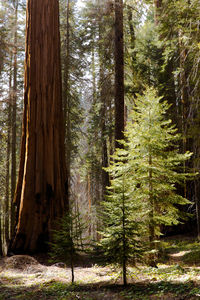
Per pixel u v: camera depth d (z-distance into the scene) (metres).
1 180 19.86
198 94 9.70
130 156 7.84
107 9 14.09
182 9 9.81
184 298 4.45
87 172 25.59
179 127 12.44
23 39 23.16
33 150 11.46
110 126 18.72
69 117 20.28
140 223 5.57
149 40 16.28
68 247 6.12
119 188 5.62
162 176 7.86
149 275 6.52
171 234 14.95
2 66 18.95
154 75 16.59
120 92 12.34
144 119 8.24
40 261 9.75
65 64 18.81
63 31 20.36
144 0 17.52
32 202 11.02
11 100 18.16
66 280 6.93
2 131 19.59
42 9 12.38
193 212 14.13
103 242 5.48
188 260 8.80
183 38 10.48
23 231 10.73
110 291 5.41
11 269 8.49
